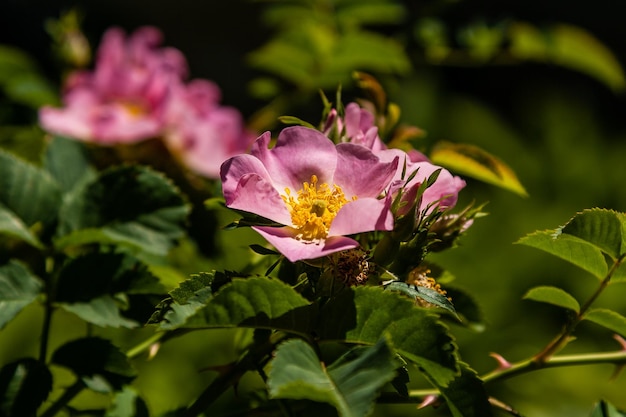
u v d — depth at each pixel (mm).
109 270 556
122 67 738
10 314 544
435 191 523
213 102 757
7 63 794
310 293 512
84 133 720
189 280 497
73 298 553
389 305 492
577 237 531
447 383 490
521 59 856
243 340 560
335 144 532
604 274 545
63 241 573
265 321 493
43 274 565
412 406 737
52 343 762
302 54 754
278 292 489
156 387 756
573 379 976
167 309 492
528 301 1033
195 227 681
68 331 767
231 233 686
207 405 525
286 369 473
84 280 555
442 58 857
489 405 500
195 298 495
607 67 848
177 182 714
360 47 743
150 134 714
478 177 611
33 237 571
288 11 819
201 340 790
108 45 741
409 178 506
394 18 821
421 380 784
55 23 803
